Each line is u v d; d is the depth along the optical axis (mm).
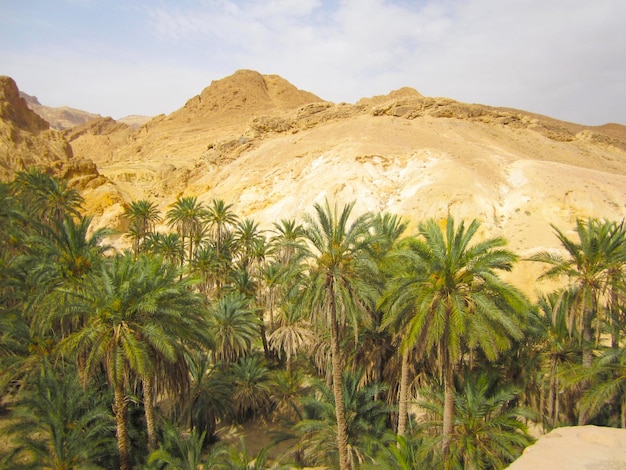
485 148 60156
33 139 94688
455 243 14438
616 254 16422
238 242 41094
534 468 6570
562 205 41719
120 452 16297
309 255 16375
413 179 52688
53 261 21250
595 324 19219
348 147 62781
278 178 65250
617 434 7398
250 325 27250
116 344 14672
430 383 18984
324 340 23484
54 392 17156
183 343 17438
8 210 30781
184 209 43250
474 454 14445
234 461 16703
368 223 17453
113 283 15219
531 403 18375
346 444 17250
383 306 17031
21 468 14320
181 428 22078
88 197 79062
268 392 25188
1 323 21516
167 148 135750
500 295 14477
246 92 171500
